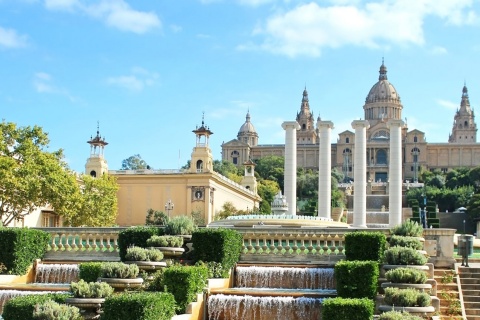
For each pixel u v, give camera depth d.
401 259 30.58
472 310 29.45
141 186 110.06
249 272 33.28
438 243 34.50
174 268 28.22
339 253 35.75
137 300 23.36
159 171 110.75
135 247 31.80
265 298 28.69
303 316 28.27
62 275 34.91
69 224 72.81
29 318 23.58
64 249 37.84
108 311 23.36
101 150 111.38
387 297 25.75
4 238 34.62
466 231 154.75
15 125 59.72
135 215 109.44
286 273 32.69
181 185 108.38
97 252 37.78
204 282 29.77
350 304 24.70
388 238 35.09
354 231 36.06
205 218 106.31
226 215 107.00
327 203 75.44
